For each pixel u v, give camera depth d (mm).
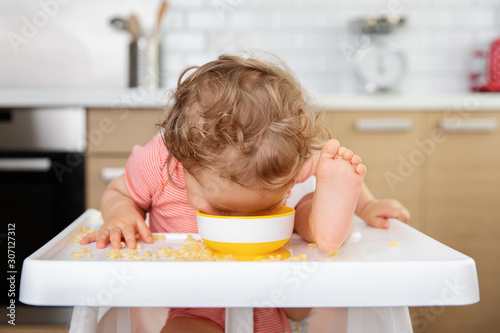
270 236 639
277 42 2414
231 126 629
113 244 695
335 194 639
